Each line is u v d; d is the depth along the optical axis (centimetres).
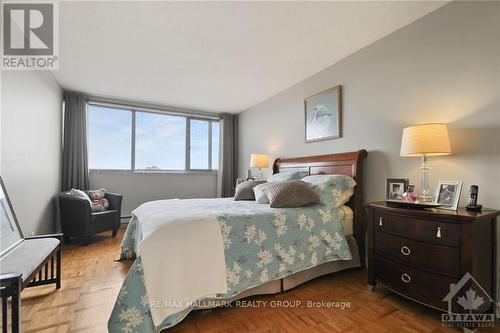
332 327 154
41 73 291
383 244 191
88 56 278
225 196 521
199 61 292
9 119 214
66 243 337
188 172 506
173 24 219
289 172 325
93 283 213
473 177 183
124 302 139
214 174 536
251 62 295
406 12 207
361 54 267
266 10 201
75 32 230
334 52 274
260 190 268
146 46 257
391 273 185
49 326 152
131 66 305
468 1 186
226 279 164
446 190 177
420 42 216
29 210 257
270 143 427
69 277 225
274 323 158
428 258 162
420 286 166
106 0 188
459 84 191
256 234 183
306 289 205
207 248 162
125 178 449
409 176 224
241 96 423
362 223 252
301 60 291
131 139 459
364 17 213
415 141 183
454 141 193
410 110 223
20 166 236
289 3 193
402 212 176
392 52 237
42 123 296
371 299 188
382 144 247
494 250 162
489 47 176
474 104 183
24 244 178
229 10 200
